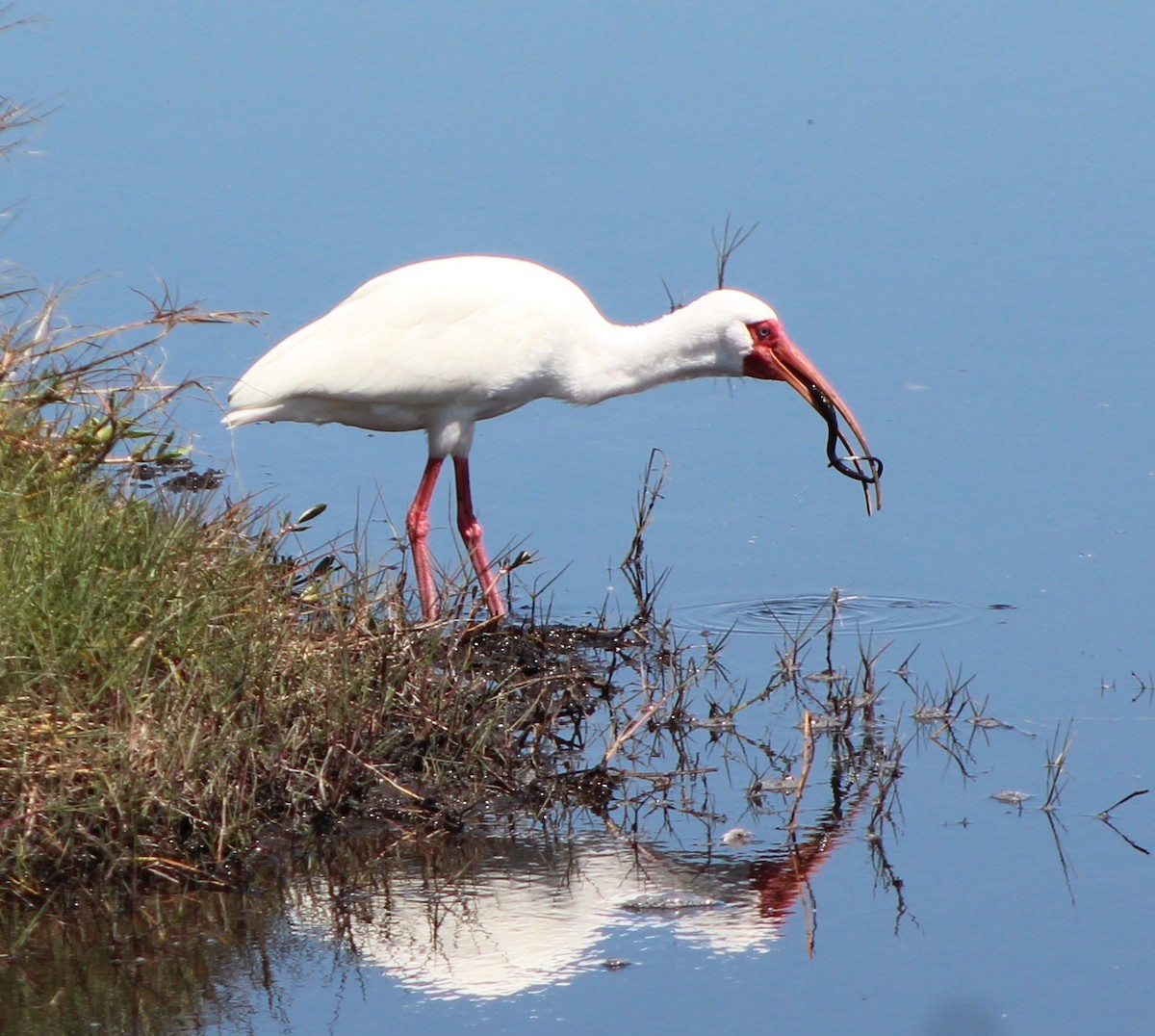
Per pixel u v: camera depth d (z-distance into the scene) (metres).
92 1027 8.34
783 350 14.44
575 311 14.04
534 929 9.38
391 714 11.07
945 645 13.13
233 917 9.39
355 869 9.96
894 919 9.54
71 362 13.41
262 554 11.66
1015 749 11.61
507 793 10.98
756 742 11.80
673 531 15.12
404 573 12.14
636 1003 8.67
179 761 9.82
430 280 13.77
